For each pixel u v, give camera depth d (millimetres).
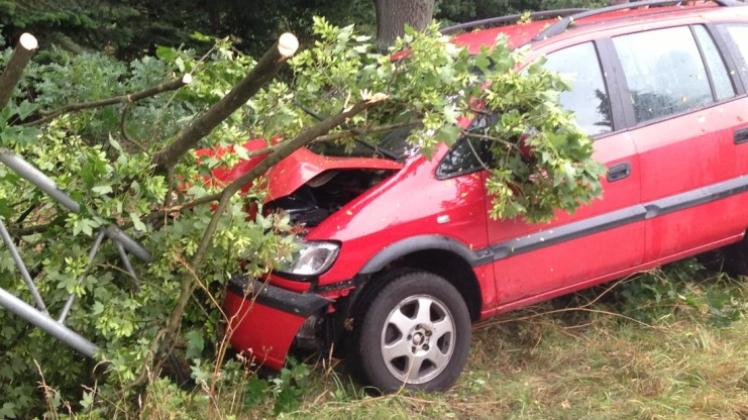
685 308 4809
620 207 4406
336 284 3703
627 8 4941
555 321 4727
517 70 4145
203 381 3424
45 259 3398
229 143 3623
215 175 3961
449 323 3994
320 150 4426
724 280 5277
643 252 4531
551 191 3836
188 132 3297
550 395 3977
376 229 3754
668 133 4566
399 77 3689
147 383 3340
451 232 3922
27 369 3600
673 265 5160
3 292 3143
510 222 4086
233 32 12398
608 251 4406
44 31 9039
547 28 4500
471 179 3998
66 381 3588
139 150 3793
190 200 3594
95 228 3383
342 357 4043
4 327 3447
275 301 3662
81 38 9602
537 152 3768
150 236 3459
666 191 4551
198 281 3404
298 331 3748
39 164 3316
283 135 4094
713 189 4707
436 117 3561
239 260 3729
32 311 3207
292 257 3691
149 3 10805
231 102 3113
